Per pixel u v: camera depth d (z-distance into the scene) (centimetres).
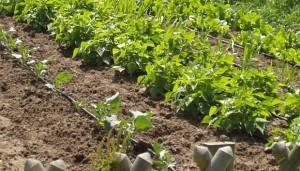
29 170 348
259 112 575
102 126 540
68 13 815
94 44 730
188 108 601
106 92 642
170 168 481
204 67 671
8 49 725
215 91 611
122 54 696
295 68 779
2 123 554
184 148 530
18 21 865
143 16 878
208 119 571
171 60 677
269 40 841
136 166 364
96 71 705
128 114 593
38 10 842
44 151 507
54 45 787
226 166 361
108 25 770
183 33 746
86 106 596
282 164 394
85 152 506
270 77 653
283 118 612
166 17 904
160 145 504
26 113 579
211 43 859
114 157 387
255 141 557
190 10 938
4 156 489
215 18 938
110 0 874
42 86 645
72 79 670
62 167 349
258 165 514
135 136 536
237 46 850
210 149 393
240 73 661
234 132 569
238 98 585
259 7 1098
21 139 526
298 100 608
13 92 627
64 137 532
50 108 591
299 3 1126
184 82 620
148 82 648
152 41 755
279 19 1042
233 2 1126
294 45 870
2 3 893
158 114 598
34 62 684
